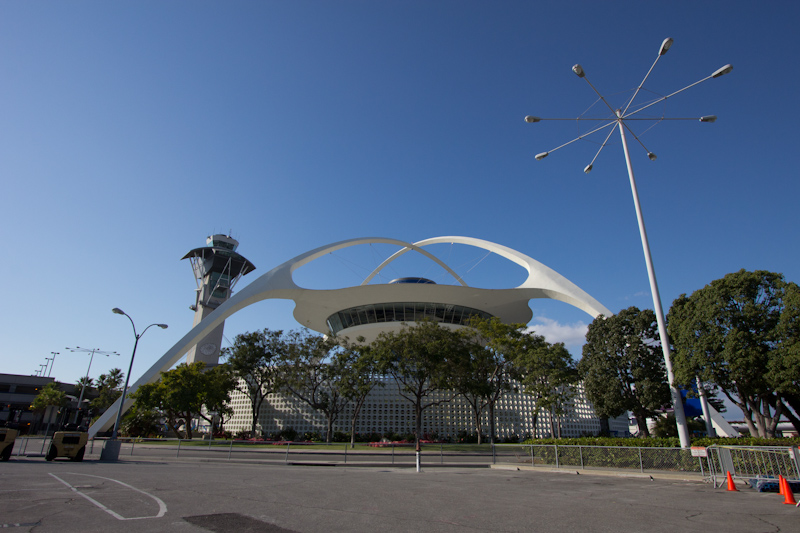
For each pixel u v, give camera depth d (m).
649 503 10.00
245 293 45.28
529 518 8.04
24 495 9.55
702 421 35.59
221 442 35.66
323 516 7.93
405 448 32.03
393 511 8.55
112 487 11.23
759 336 18.08
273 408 42.38
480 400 40.97
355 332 51.34
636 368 23.28
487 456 27.61
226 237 98.12
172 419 44.66
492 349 35.69
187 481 13.12
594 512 8.74
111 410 38.91
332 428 39.41
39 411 69.12
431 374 32.84
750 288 18.91
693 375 19.67
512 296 48.19
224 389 41.47
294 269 50.19
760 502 10.27
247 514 7.98
